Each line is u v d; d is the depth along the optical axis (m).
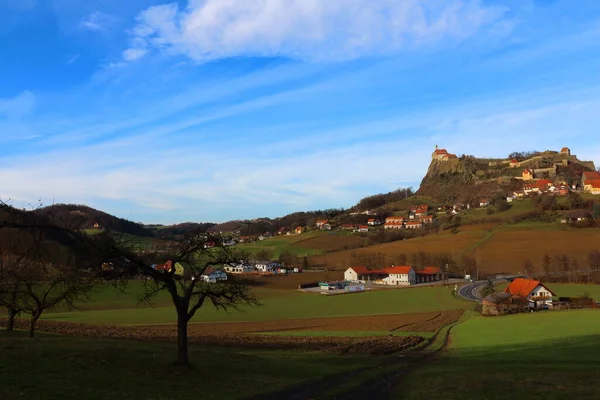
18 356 26.22
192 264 33.00
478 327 68.94
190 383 25.56
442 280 180.50
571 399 23.94
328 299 128.38
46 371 23.91
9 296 42.91
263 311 103.19
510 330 62.44
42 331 58.56
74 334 57.09
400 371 36.03
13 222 18.16
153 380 25.06
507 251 185.75
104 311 96.75
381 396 26.30
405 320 85.06
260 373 30.94
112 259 27.38
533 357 40.53
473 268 173.00
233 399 23.19
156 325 76.62
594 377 29.34
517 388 27.08
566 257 160.88
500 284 148.62
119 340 47.75
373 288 157.88
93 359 27.88
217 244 32.75
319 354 45.41
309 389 27.30
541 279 146.12
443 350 50.81
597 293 118.44
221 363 33.22
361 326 77.19
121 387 22.80
